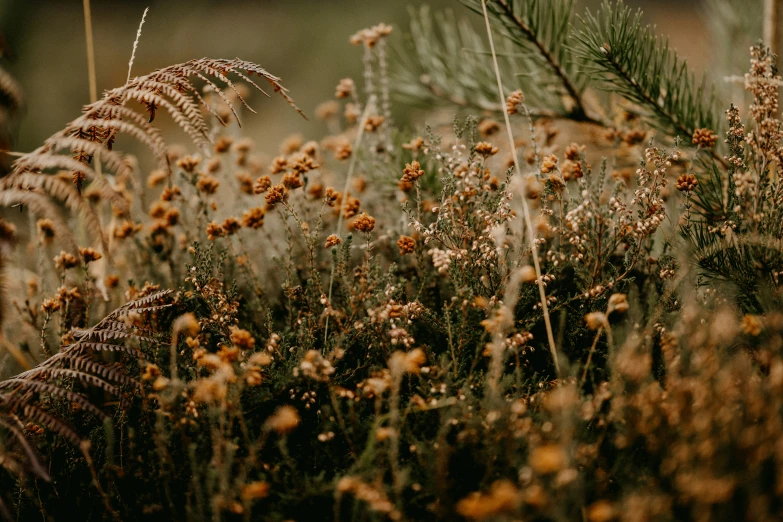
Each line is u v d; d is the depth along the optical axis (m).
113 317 1.14
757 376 1.07
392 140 1.34
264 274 1.30
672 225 1.14
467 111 1.42
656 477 1.04
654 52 1.25
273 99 3.54
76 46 3.86
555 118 1.33
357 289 1.17
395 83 1.44
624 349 1.06
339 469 1.10
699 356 1.05
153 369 1.10
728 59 1.46
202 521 1.05
